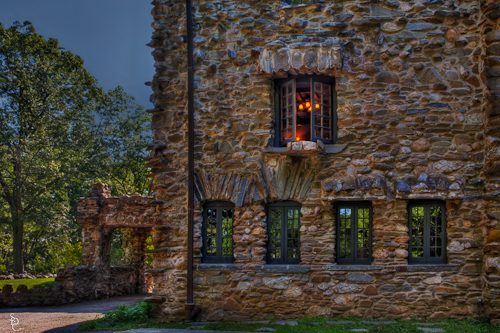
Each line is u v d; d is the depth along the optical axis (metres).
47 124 34.47
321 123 12.59
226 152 12.88
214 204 13.06
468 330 10.47
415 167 12.13
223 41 13.10
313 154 12.22
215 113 12.99
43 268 40.88
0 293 19.53
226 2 13.17
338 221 12.55
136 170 40.78
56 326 13.97
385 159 12.20
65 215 33.84
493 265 11.21
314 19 12.73
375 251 12.12
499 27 11.48
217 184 12.81
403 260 12.00
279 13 12.88
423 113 12.20
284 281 12.34
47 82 34.19
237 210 12.73
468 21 12.18
